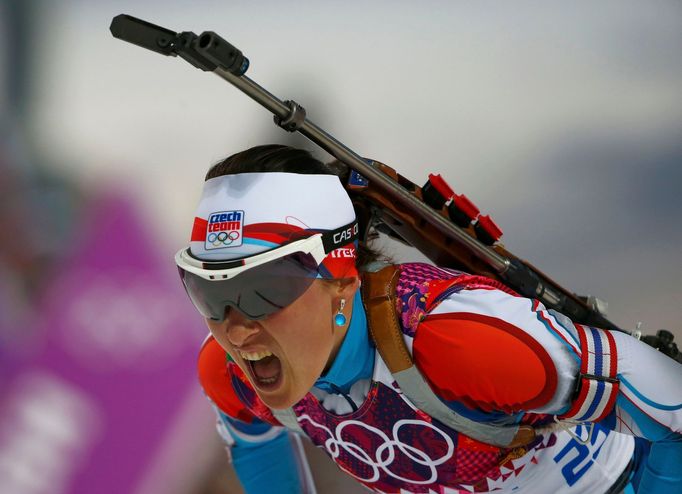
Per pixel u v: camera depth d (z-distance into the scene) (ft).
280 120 19.15
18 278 29.91
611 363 19.27
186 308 31.89
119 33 17.25
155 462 29.99
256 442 27.17
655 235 52.80
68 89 65.10
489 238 22.80
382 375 20.57
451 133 64.49
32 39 65.62
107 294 30.66
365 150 62.85
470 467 21.45
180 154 58.95
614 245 52.11
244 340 19.33
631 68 72.13
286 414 23.38
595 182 58.13
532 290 23.24
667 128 64.28
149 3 77.36
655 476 20.86
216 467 31.37
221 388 25.08
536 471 23.12
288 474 27.99
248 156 19.47
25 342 28.76
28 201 38.58
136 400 29.94
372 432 21.59
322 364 19.88
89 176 51.19
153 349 30.66
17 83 62.80
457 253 23.03
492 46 75.41
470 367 19.11
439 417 20.29
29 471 27.96
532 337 18.97
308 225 18.89
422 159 61.31
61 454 28.45
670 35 76.48
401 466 21.99
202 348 25.02
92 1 72.95
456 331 19.25
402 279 20.49
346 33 76.18
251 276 18.48
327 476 34.68
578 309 24.32
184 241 47.60
